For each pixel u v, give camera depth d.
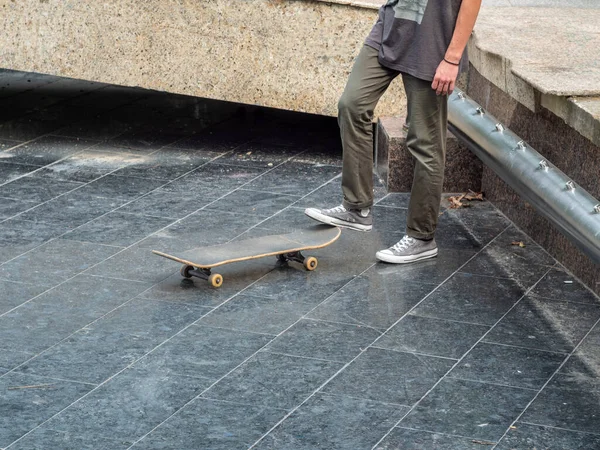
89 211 5.99
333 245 5.55
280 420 3.75
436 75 4.91
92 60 7.29
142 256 5.32
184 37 7.03
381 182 6.63
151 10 7.03
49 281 5.00
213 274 4.94
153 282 5.00
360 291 4.94
